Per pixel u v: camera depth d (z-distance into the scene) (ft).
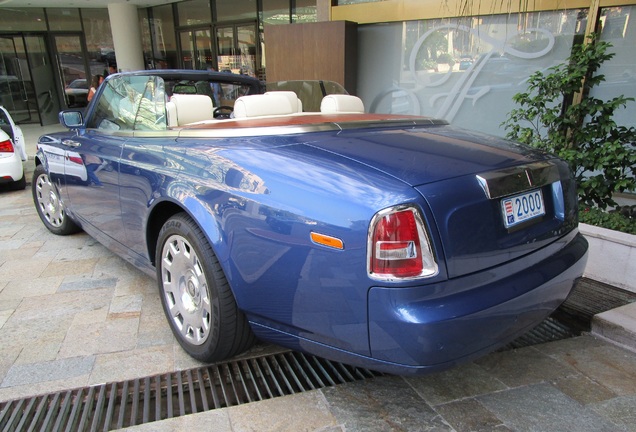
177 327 7.77
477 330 5.11
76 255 12.35
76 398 6.61
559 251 6.59
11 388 6.82
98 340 8.15
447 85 20.45
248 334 6.95
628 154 11.35
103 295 9.93
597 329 8.41
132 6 40.40
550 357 7.61
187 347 7.55
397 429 5.85
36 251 12.68
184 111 8.62
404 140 6.66
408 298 4.85
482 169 5.63
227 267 6.31
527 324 5.81
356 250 4.97
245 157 6.40
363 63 22.59
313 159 5.88
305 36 21.43
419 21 20.38
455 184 5.24
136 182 8.33
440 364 5.03
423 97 21.31
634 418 6.12
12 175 19.67
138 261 9.23
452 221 5.06
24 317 8.94
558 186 6.63
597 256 10.35
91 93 33.86
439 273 4.94
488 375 7.07
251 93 12.38
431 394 6.59
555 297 6.19
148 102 8.71
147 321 8.83
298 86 12.16
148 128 8.68
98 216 10.35
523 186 5.89
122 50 41.34
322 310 5.42
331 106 10.23
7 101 46.80
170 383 7.03
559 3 16.62
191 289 7.34
